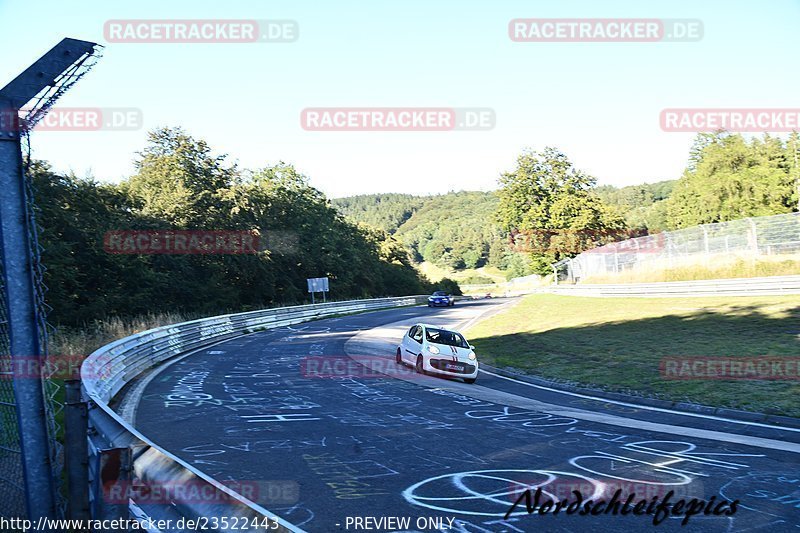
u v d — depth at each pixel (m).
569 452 8.34
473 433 9.66
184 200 43.81
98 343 17.41
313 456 7.96
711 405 11.95
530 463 7.71
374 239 85.56
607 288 38.72
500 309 42.75
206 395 13.23
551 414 11.58
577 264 51.06
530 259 69.81
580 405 12.82
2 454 5.48
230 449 8.30
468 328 32.31
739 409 11.41
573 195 65.75
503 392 14.82
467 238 178.88
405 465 7.54
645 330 23.11
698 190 67.06
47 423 4.83
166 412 11.14
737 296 29.89
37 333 4.76
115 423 4.57
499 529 5.34
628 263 41.97
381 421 10.63
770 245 32.47
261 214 53.81
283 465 7.48
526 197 68.19
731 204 62.62
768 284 28.62
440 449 8.46
